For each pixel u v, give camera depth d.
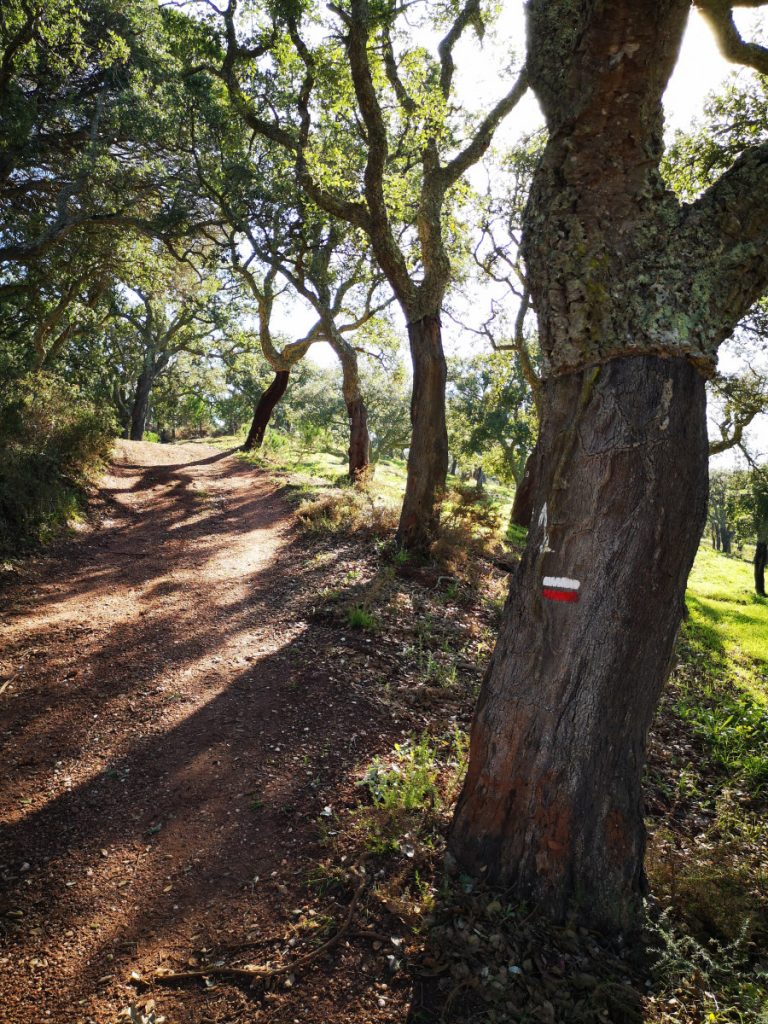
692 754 5.38
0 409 11.60
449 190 11.44
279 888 3.20
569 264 2.92
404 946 2.80
